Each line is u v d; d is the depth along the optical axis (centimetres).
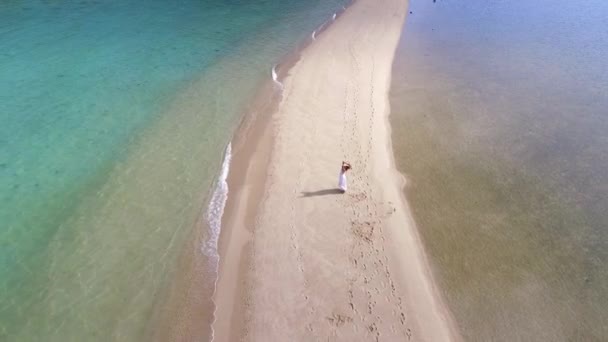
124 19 4159
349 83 3019
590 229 1825
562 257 1705
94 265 1730
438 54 3528
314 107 2716
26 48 3434
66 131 2461
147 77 3045
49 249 1786
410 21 4344
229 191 2078
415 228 1839
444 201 1972
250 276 1675
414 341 1435
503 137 2412
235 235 1850
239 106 2734
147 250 1795
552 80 3055
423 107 2717
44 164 2216
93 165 2225
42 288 1641
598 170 2162
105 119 2573
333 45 3681
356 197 1997
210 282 1678
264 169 2197
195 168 2220
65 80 2978
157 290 1645
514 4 4831
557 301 1548
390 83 3053
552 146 2339
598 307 1526
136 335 1499
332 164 2211
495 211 1917
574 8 4606
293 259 1727
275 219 1906
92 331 1506
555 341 1432
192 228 1898
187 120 2588
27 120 2539
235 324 1518
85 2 4578
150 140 2411
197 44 3634
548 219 1873
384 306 1541
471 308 1532
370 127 2506
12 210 1948
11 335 1488
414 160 2239
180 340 1485
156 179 2148
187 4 4675
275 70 3209
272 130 2495
